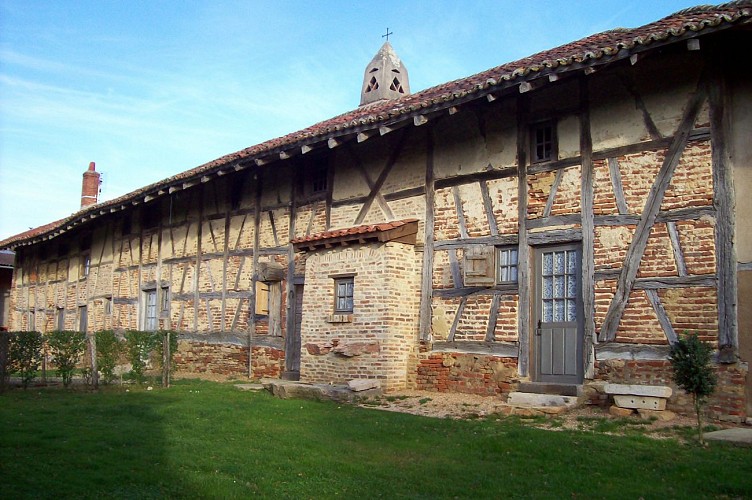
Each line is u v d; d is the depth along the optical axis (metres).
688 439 6.32
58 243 22.22
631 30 8.84
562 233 8.78
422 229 10.43
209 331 14.42
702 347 6.35
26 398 9.03
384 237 10.04
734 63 7.66
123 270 17.89
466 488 4.97
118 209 15.98
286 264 12.79
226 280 14.20
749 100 7.53
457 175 10.12
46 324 22.28
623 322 8.10
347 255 10.62
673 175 7.92
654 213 8.02
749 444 6.01
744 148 7.48
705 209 7.63
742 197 7.42
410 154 10.85
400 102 11.25
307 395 9.55
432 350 9.98
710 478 5.05
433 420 7.43
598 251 8.43
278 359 12.61
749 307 7.22
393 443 6.39
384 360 9.86
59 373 10.27
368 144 11.59
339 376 10.37
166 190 14.13
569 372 8.63
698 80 7.84
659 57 8.14
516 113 9.53
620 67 8.04
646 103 8.24
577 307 8.66
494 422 7.34
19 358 9.91
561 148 8.98
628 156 8.31
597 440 6.21
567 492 4.84
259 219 13.66
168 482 4.98
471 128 10.05
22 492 4.60
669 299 7.77
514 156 9.48
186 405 8.44
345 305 10.68
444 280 10.02
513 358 9.11
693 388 6.24
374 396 9.43
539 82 8.19
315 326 10.91
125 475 5.10
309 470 5.41
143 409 8.03
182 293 15.40
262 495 4.75
